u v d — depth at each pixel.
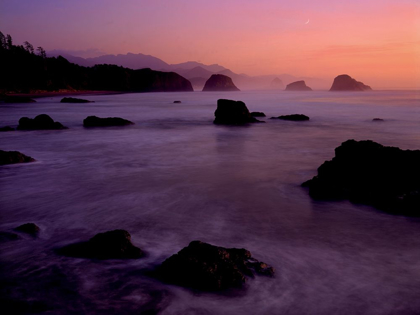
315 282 6.12
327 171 13.05
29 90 123.75
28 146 23.42
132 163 17.97
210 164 17.70
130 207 10.78
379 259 7.18
